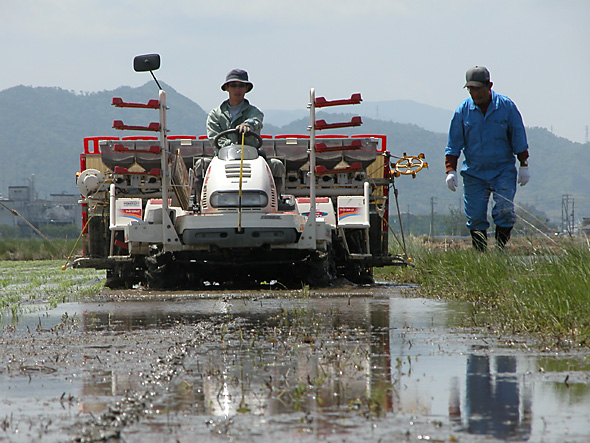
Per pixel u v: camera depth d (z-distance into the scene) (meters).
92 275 60.50
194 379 14.56
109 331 21.67
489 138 44.00
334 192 42.50
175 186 38.06
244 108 41.19
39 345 19.25
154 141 41.88
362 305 28.33
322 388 13.59
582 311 21.08
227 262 38.44
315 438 10.50
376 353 17.30
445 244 51.09
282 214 36.44
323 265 38.53
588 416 11.50
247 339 19.66
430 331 20.92
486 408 12.01
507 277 30.83
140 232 36.84
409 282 43.84
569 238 29.64
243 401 12.70
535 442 10.23
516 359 16.42
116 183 41.28
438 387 13.55
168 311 26.91
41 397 13.27
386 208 46.38
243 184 36.94
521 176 44.56
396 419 11.43
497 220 44.06
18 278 55.44
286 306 28.14
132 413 11.88
